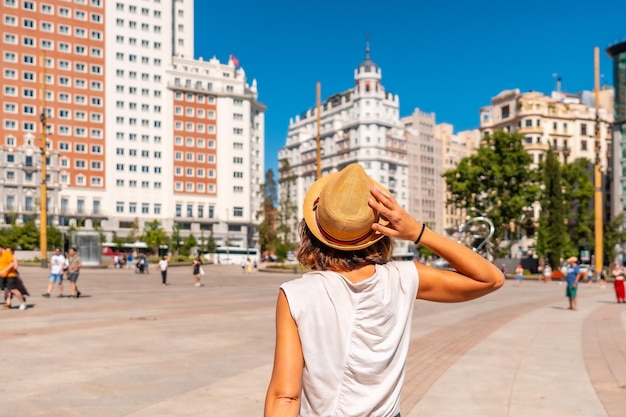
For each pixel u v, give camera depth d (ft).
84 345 31.65
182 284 108.78
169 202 359.25
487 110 403.54
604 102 388.98
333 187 5.75
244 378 23.11
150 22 357.61
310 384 5.70
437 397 20.29
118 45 347.56
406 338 6.01
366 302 5.70
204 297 72.59
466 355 29.45
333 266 6.02
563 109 345.10
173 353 29.22
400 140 456.45
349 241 5.83
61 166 331.16
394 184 450.71
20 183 321.73
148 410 18.29
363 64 449.89
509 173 188.44
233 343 32.83
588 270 150.30
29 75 323.57
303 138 521.65
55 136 329.72
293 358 5.60
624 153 272.72
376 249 6.23
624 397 20.36
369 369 5.66
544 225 196.65
